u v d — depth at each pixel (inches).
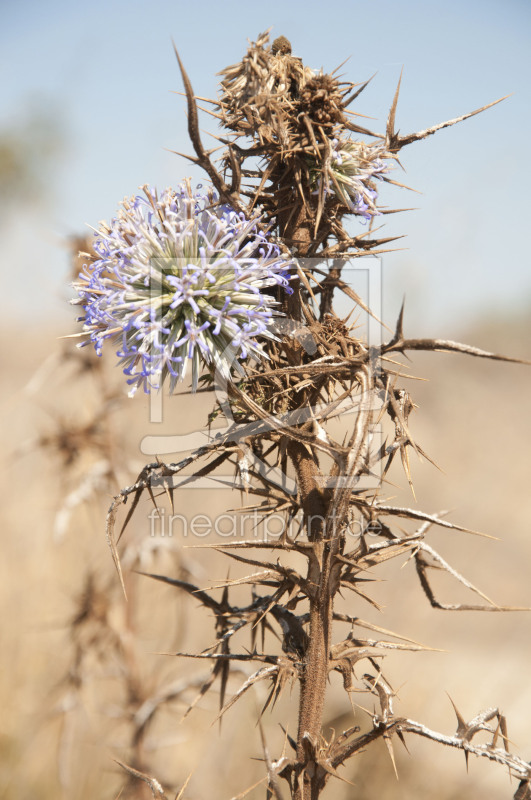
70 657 169.0
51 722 166.6
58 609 179.9
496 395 367.6
